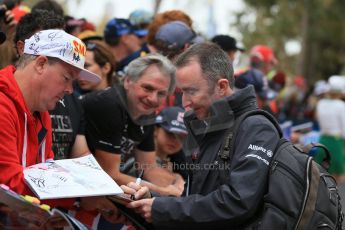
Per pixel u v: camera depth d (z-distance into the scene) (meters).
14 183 4.02
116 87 5.46
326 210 4.21
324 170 4.53
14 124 4.17
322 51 33.59
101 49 6.21
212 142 4.39
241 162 4.16
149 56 5.35
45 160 4.50
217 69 4.34
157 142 6.02
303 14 29.31
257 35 28.70
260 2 30.00
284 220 4.09
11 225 3.87
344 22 30.62
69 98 5.23
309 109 15.31
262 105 7.29
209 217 4.16
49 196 3.88
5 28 5.60
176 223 4.23
